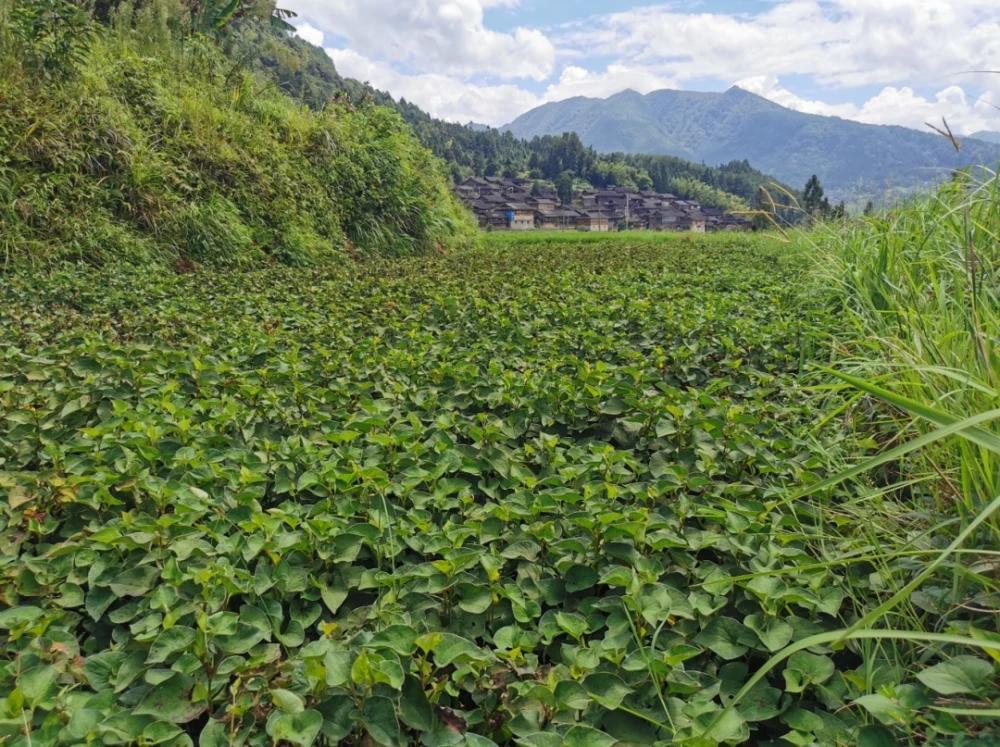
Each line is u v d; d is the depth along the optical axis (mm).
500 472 2912
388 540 2375
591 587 2289
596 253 14070
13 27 9078
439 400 3826
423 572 2115
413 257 13594
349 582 2234
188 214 9578
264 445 3047
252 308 6250
